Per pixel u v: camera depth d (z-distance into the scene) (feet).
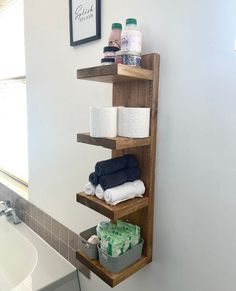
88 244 2.92
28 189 5.59
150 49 2.82
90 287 4.10
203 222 2.53
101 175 2.68
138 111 2.56
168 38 2.64
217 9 2.25
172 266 2.86
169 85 2.67
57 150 4.51
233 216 2.31
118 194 2.60
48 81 4.51
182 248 2.74
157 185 2.90
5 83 6.56
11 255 5.48
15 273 5.19
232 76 2.20
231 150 2.26
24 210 5.77
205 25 2.34
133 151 2.97
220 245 2.43
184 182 2.65
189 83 2.50
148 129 2.71
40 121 4.86
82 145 3.95
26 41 4.96
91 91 3.67
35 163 5.18
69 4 3.77
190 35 2.45
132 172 2.83
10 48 6.34
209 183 2.45
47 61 4.47
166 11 2.63
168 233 2.86
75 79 3.92
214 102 2.34
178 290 2.83
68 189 4.38
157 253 3.00
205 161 2.45
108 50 2.69
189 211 2.64
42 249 4.87
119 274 2.68
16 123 6.54
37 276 4.12
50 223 4.92
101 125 2.56
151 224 2.95
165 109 2.73
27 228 5.62
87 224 4.07
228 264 2.39
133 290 3.36
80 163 4.04
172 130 2.69
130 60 2.54
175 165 2.71
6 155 7.32
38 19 4.57
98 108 2.55
